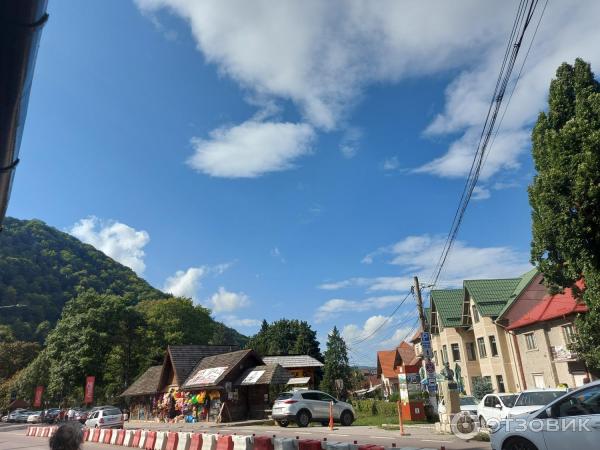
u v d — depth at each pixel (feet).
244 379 112.88
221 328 407.44
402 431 62.69
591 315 54.19
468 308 136.26
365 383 327.26
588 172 47.80
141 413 165.58
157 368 169.99
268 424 96.94
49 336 187.93
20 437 100.22
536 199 54.85
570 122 51.70
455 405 64.80
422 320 86.22
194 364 143.13
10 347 290.56
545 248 56.85
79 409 163.53
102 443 73.51
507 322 118.01
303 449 40.04
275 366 109.91
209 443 50.72
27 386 241.14
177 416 133.90
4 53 12.61
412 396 88.53
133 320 199.72
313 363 169.78
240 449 46.32
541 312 100.48
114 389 204.13
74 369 178.19
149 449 61.41
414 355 209.87
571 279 56.59
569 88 58.65
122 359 200.44
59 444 12.65
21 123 15.70
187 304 271.28
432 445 49.88
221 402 115.55
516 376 111.75
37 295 350.64
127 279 453.17
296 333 292.61
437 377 89.40
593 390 26.96
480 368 130.72
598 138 48.08
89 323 186.39
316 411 82.33
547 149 53.47
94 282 400.47
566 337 93.04
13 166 17.71
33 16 12.14
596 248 49.88
